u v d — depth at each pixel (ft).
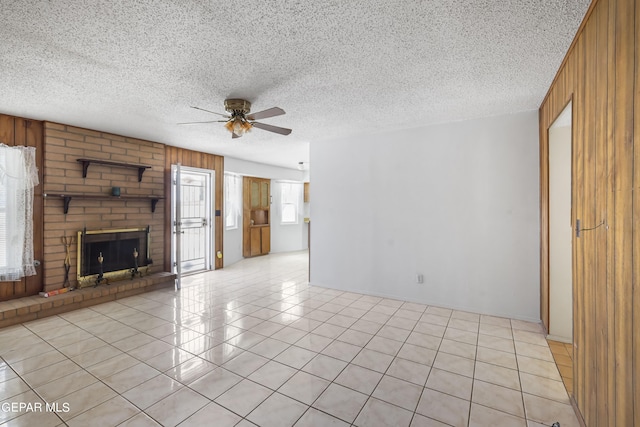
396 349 8.77
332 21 5.70
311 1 5.10
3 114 11.02
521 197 10.96
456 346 8.95
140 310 12.09
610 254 4.57
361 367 7.80
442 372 7.57
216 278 17.60
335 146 14.99
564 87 7.34
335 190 15.02
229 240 22.20
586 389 5.55
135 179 15.02
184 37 6.21
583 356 5.73
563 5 5.24
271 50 6.75
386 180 13.64
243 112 9.61
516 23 5.77
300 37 6.24
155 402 6.43
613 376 4.44
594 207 5.24
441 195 12.39
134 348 8.84
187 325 10.56
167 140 15.43
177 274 15.03
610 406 4.54
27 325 10.49
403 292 13.29
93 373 7.52
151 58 7.06
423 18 5.61
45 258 11.94
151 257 15.75
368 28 5.94
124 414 6.06
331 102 9.98
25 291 11.64
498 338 9.46
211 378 7.31
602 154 4.89
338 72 7.84
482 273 11.62
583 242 5.81
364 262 14.28
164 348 8.84
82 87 8.65
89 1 5.04
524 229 10.91
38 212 11.87
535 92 9.18
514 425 5.75
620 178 4.25
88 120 11.85
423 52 6.86
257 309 12.21
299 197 29.01
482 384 7.07
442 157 12.36
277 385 7.03
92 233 13.16
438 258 12.48
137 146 15.08
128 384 7.07
